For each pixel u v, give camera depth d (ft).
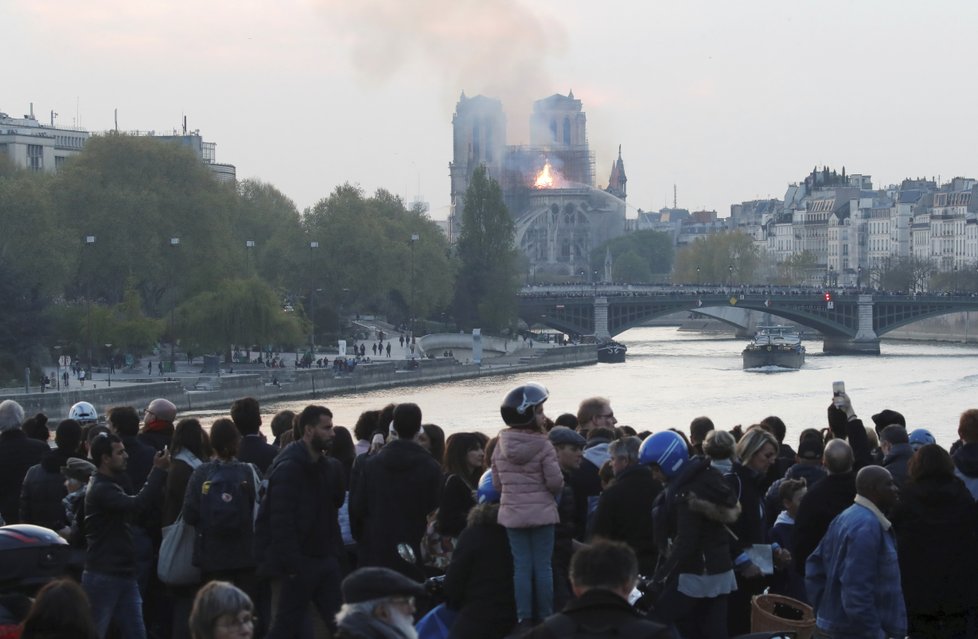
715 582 91.35
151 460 113.91
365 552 100.89
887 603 90.07
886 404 632.38
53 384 620.08
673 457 96.84
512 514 87.35
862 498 90.58
